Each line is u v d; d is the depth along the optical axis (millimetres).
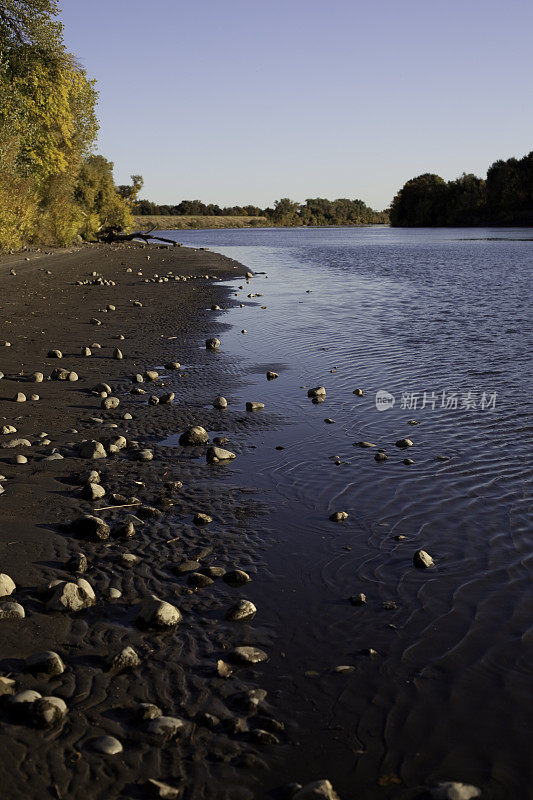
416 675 3301
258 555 4555
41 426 7406
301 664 3391
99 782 2590
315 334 13664
